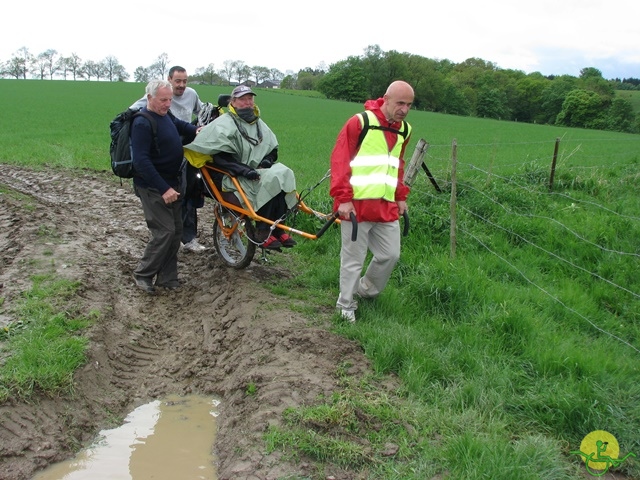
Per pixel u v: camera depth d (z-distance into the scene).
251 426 4.09
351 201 5.16
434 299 6.10
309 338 5.02
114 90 63.62
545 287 7.05
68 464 4.02
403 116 5.12
